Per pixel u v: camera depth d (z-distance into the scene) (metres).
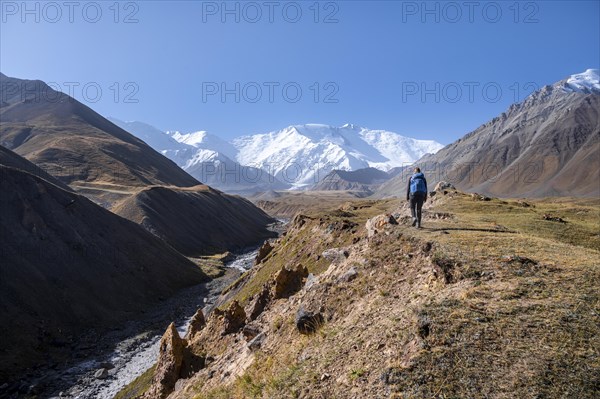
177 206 151.38
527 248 13.83
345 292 13.35
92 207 99.06
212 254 135.88
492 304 9.44
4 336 56.50
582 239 27.36
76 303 71.00
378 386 7.61
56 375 51.59
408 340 8.57
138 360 55.97
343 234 49.03
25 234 77.00
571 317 8.60
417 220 17.66
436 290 10.94
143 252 98.12
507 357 7.55
